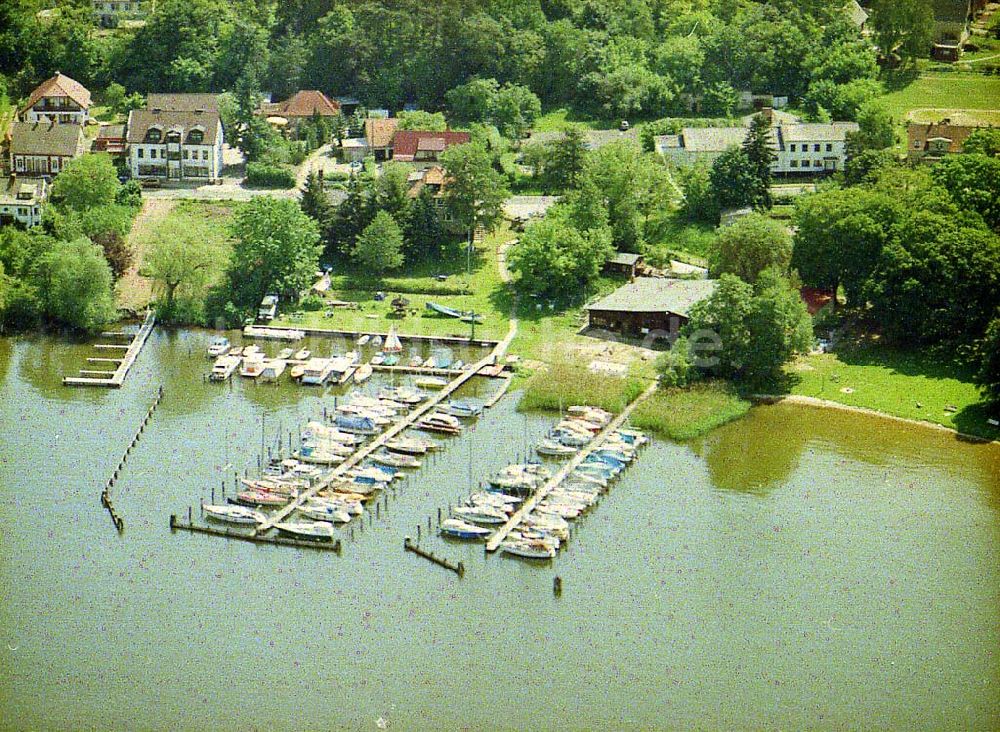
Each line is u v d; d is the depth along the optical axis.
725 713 194.12
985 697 197.75
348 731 190.38
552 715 193.38
